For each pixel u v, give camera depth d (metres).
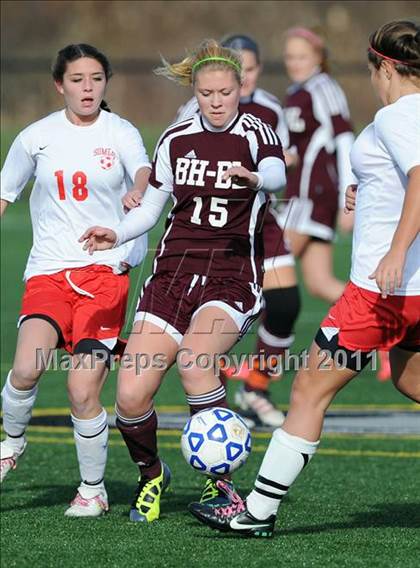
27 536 18.39
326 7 110.88
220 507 18.38
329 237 37.22
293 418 17.55
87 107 20.16
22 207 82.00
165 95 98.12
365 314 16.95
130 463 25.47
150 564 16.61
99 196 20.42
